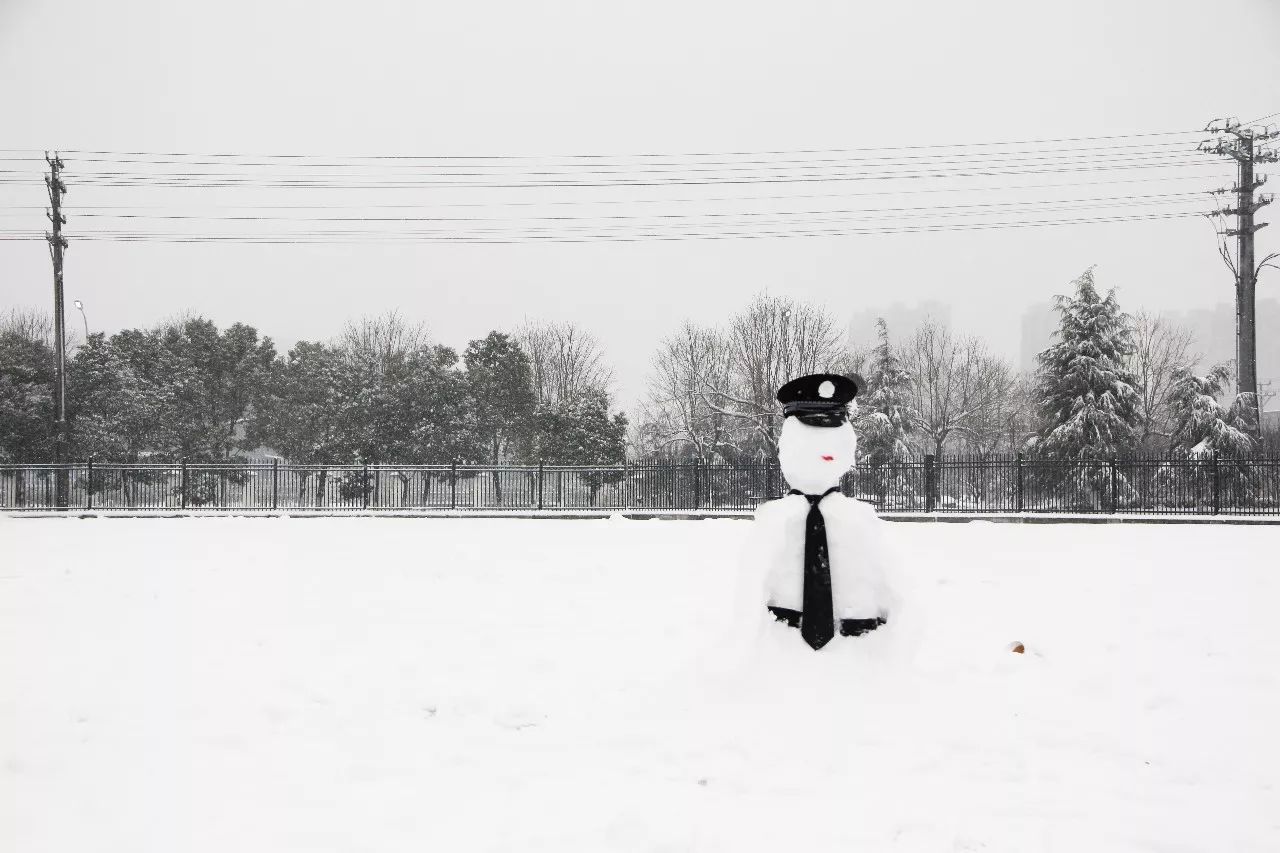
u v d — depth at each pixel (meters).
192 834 4.02
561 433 36.78
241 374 46.69
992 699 5.95
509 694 6.16
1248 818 4.16
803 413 5.62
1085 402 31.05
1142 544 17.66
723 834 3.97
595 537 19.38
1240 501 25.53
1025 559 14.75
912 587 5.41
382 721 5.63
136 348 42.19
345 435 36.44
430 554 15.55
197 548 16.64
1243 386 28.39
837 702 5.18
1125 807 4.27
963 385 46.81
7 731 5.43
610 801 4.35
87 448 34.12
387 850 3.85
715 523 24.09
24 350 36.31
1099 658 7.15
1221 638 7.96
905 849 3.83
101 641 7.95
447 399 37.16
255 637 8.13
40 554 15.45
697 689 5.90
